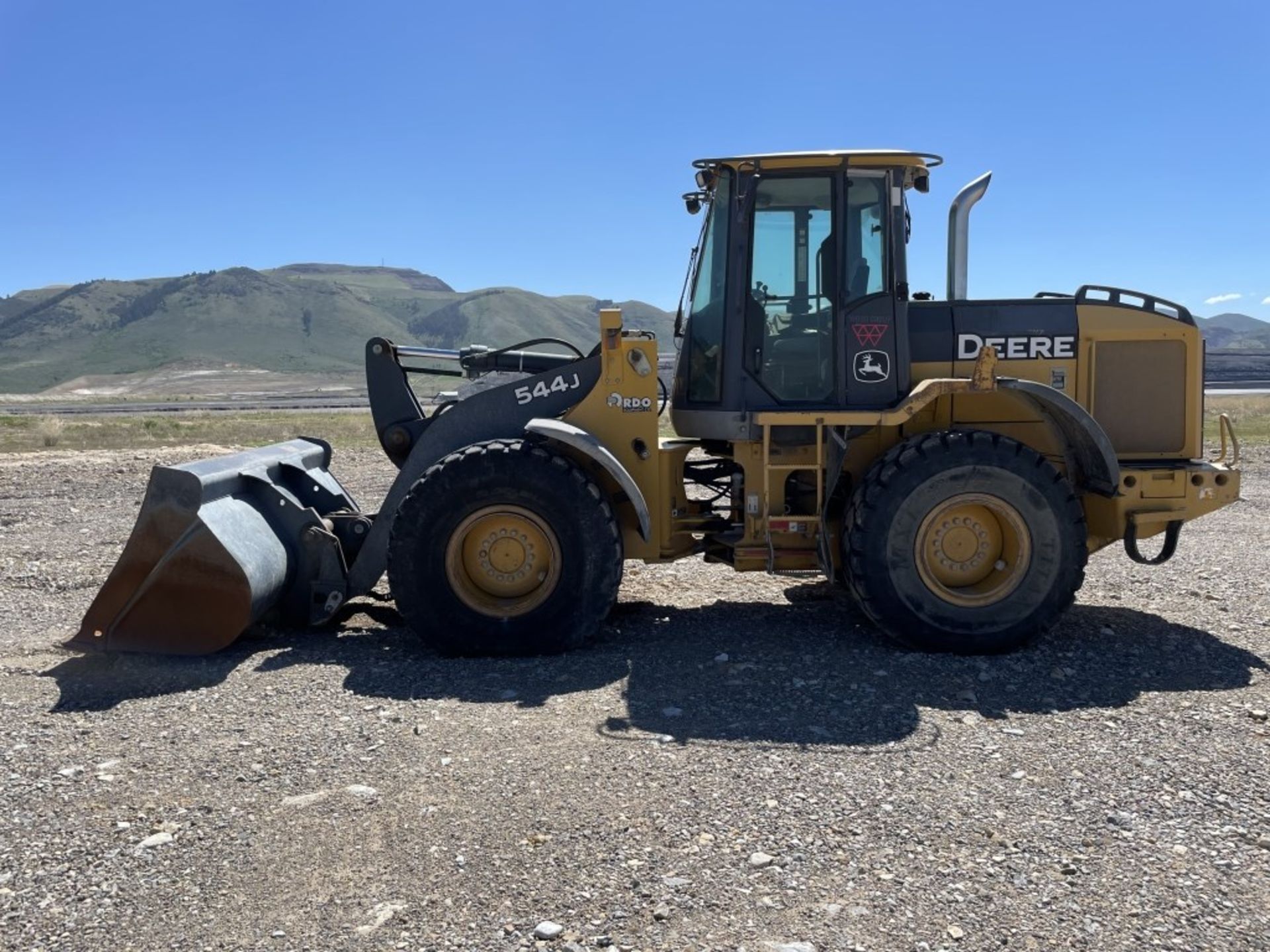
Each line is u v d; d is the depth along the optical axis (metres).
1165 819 3.87
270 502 6.56
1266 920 3.21
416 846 3.71
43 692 5.43
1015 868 3.52
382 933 3.18
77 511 12.65
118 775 4.33
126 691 5.43
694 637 6.43
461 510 6.01
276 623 6.66
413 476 6.52
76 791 4.18
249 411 54.66
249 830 3.84
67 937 3.18
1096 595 7.65
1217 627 6.64
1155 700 5.23
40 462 18.28
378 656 6.10
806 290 6.35
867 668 5.73
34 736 4.78
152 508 5.98
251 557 6.05
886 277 6.30
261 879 3.50
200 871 3.56
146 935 3.19
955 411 6.58
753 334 6.36
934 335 6.50
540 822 3.86
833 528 6.52
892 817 3.90
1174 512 6.41
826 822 3.86
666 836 3.75
